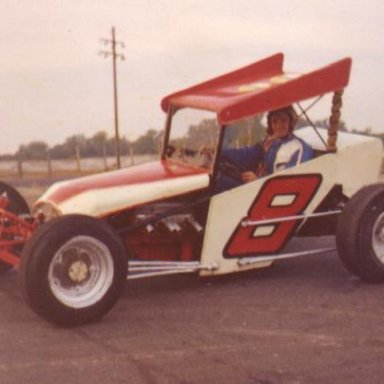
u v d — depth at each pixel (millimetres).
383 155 7270
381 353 5266
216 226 6559
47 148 43906
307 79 6668
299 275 7078
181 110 7133
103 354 5297
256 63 7488
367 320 5910
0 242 6352
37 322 5922
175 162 7137
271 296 6496
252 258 6781
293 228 6898
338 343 5445
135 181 6562
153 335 5641
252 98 6520
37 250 5613
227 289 6688
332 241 8203
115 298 5902
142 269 6355
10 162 42219
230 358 5199
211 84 7348
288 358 5191
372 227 6703
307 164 6820
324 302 6340
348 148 7008
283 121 6859
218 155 6566
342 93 6832
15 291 6660
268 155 6891
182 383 4832
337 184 6996
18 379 4910
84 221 5754
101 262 5863
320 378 4875
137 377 4926
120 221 6500
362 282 6867
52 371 5023
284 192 6777
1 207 6496
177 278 6996
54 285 5691
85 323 5836
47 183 27328
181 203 6543
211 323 5871
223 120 6434
